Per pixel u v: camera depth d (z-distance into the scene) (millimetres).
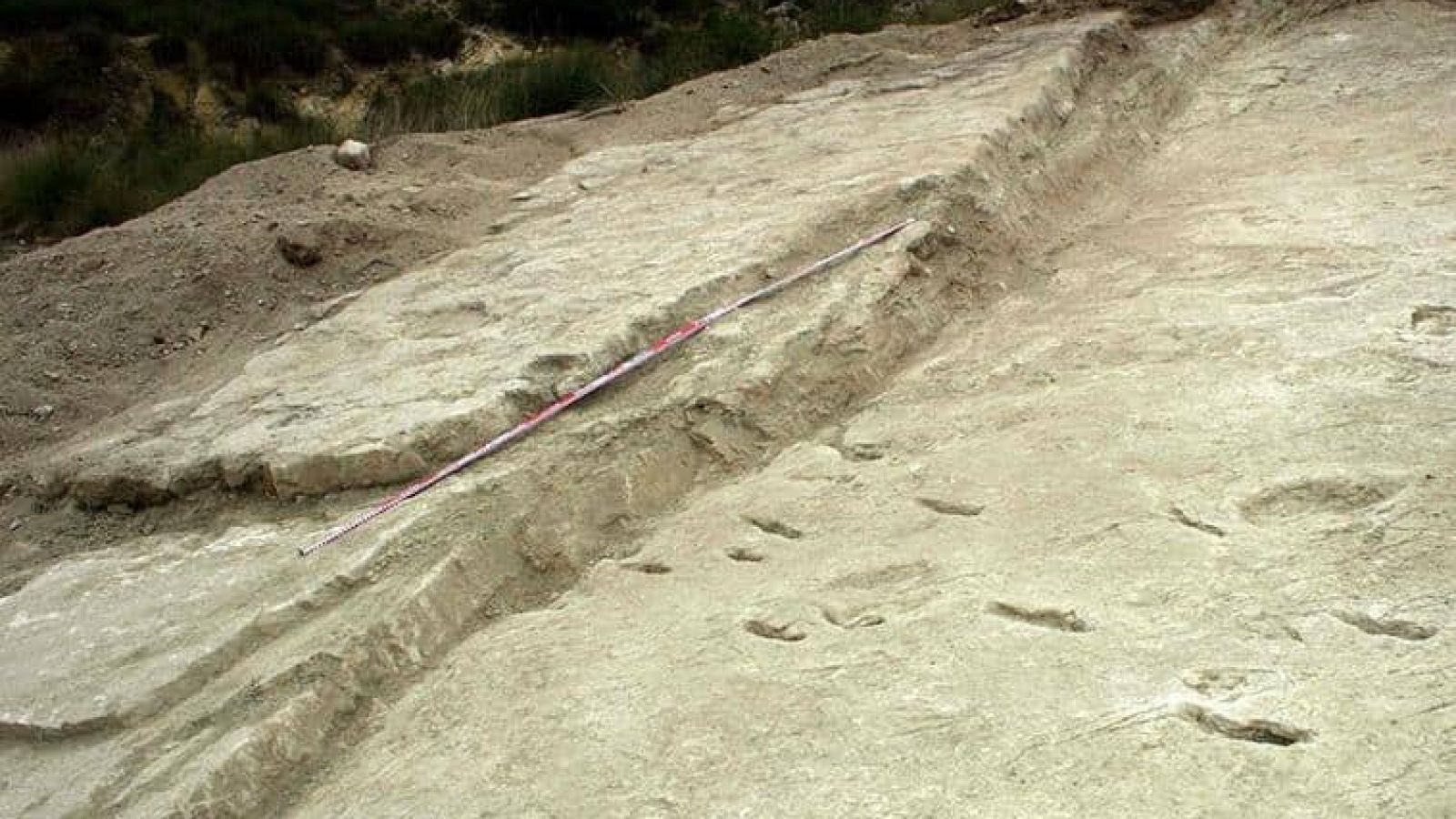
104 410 7039
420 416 5168
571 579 4613
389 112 11867
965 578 3740
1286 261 5586
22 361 7438
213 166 10750
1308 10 9875
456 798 3357
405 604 4246
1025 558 3779
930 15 12078
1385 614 3221
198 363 7297
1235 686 3057
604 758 3336
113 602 4676
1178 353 4926
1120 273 6016
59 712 4047
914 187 6547
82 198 10312
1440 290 4977
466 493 4715
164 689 4062
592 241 6977
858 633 3602
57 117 13859
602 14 15727
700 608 3980
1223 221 6328
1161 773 2826
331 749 3904
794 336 5414
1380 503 3701
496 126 10312
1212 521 3748
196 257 8164
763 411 5168
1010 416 4746
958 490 4281
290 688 3986
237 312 7703
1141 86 8516
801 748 3176
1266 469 3967
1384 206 6043
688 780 3172
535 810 3217
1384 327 4742
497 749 3516
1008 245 6523
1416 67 8289
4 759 4000
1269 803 2699
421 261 7750
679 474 5012
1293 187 6605
